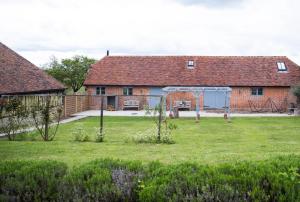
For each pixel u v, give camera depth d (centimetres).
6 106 1639
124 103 3994
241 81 3888
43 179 480
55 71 5203
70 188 468
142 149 1281
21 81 2694
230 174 471
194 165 521
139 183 473
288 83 3853
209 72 4003
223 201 427
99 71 4116
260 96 3894
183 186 447
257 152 1185
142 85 3934
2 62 2720
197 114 2850
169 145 1436
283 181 441
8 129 1625
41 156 1100
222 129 2267
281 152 1188
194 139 1755
